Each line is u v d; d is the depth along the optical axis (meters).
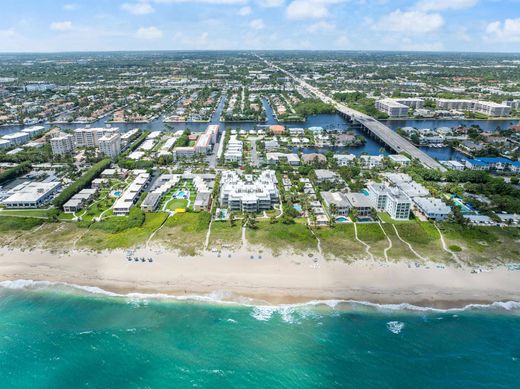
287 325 139.88
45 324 140.88
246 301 150.00
